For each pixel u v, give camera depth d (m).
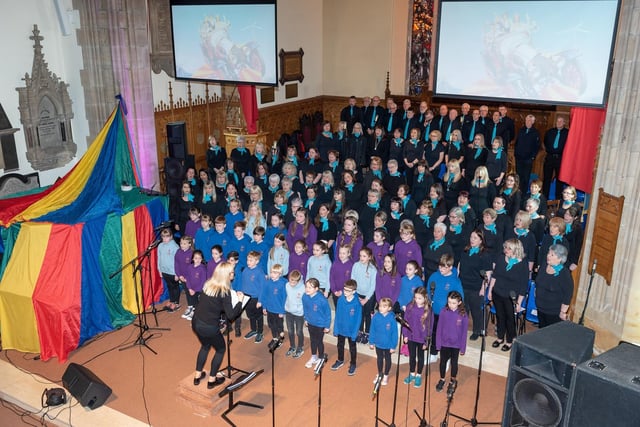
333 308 8.58
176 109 13.38
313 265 7.81
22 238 8.00
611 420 4.02
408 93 16.67
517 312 7.11
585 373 4.11
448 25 8.24
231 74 10.39
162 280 9.47
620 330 7.29
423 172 9.95
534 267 7.82
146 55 10.48
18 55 9.58
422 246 8.57
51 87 10.10
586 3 7.11
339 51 17.17
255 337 8.37
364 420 6.56
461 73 8.32
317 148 12.95
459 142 11.37
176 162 10.44
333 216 9.11
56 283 7.90
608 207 7.29
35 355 8.07
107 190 9.02
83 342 8.20
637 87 6.77
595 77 7.26
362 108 14.26
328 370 7.55
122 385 7.28
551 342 4.68
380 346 6.82
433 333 7.27
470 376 7.39
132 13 10.06
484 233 7.86
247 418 6.63
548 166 11.70
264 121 15.55
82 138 10.68
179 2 10.53
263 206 9.72
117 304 8.79
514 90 7.93
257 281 7.93
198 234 8.96
